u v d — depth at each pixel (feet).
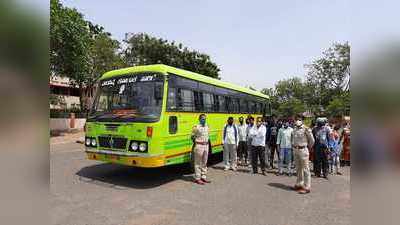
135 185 27.78
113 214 19.81
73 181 28.32
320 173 34.73
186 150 31.24
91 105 30.73
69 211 20.10
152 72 28.73
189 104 32.35
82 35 68.59
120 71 30.50
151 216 19.65
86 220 18.56
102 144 28.35
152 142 26.05
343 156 42.50
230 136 36.32
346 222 19.38
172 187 27.40
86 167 35.22
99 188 26.22
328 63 146.82
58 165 36.04
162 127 27.07
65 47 65.26
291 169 36.14
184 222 18.70
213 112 38.32
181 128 30.37
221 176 32.89
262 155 34.24
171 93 28.99
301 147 26.94
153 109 27.32
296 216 20.36
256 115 55.62
